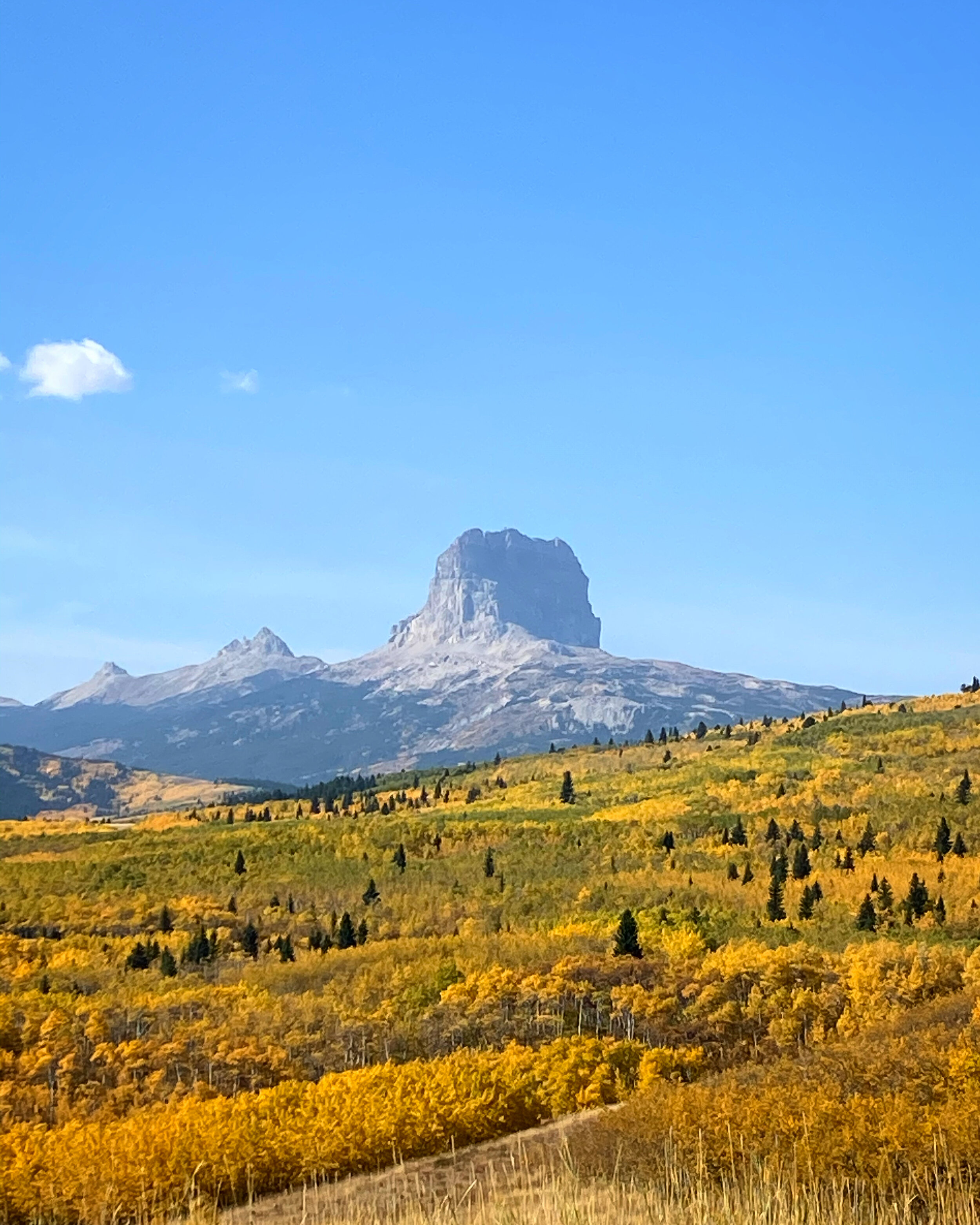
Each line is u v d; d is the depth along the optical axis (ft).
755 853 563.48
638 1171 126.21
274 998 398.83
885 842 553.64
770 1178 102.63
